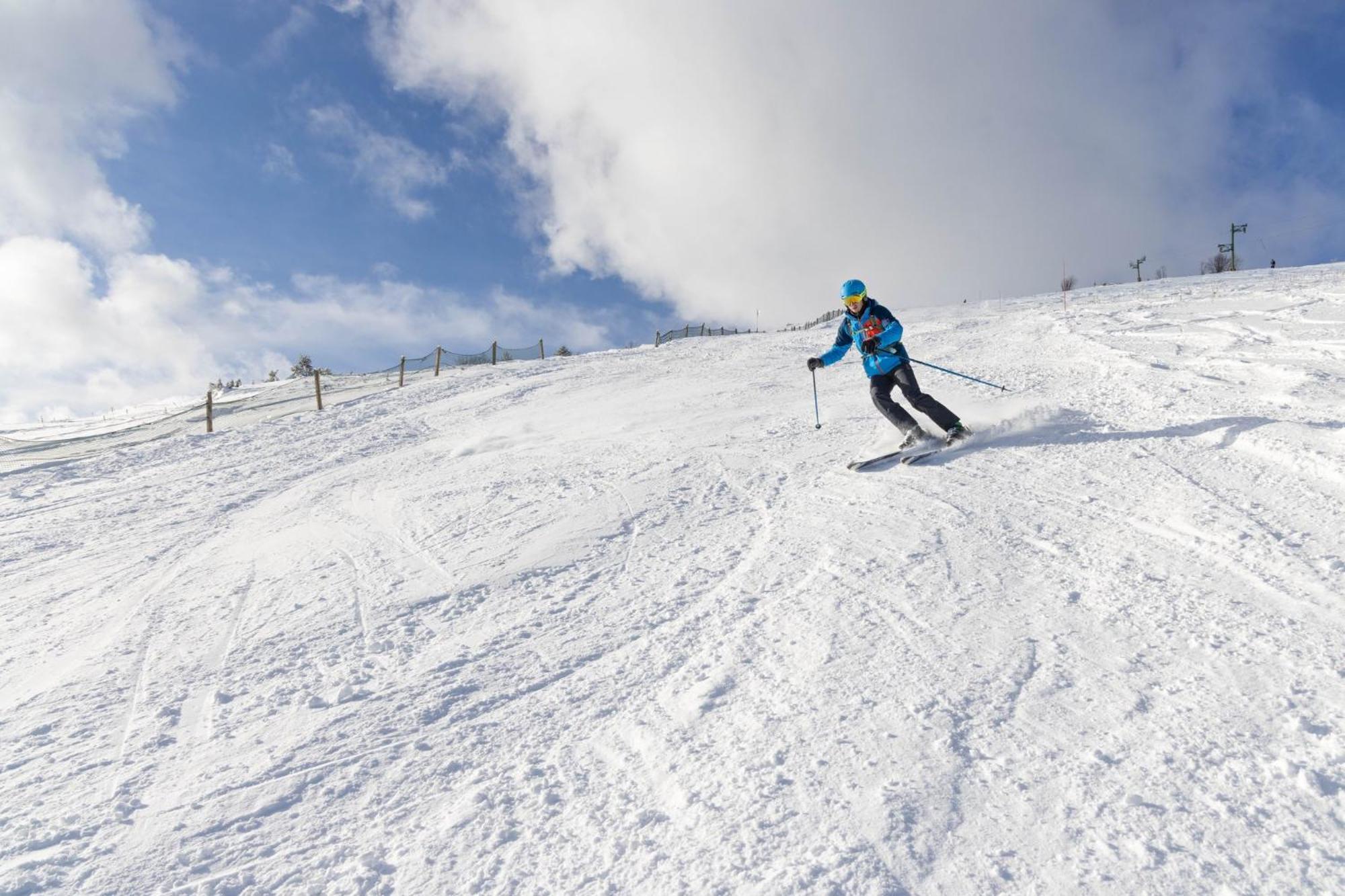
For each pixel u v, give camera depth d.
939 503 5.06
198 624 4.64
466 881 2.18
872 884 1.97
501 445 10.77
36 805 2.73
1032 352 11.39
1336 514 3.96
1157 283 29.56
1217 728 2.46
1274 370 7.11
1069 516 4.52
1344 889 1.80
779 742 2.66
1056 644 3.11
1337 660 2.74
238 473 11.45
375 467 10.30
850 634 3.40
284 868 2.31
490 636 3.95
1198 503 4.38
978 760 2.43
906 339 17.77
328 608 4.64
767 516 5.40
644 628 3.82
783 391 12.38
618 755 2.74
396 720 3.15
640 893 2.05
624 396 14.63
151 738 3.20
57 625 5.04
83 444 18.88
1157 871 1.92
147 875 2.31
